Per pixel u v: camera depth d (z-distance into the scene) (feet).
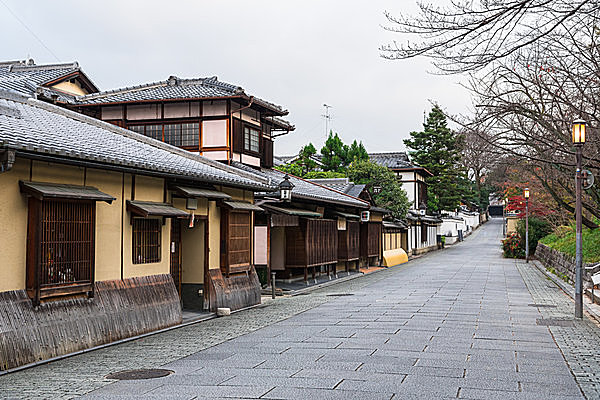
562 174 51.93
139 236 38.06
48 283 29.19
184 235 48.06
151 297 37.96
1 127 27.89
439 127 182.70
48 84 81.00
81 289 31.24
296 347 31.40
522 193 128.98
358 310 48.11
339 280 82.84
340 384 22.90
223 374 24.99
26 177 28.96
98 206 34.30
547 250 105.60
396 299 56.44
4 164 25.62
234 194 51.88
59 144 29.71
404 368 25.85
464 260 132.05
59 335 29.17
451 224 221.05
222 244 49.73
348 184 111.24
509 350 30.32
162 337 35.70
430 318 42.57
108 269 35.06
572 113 37.78
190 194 41.57
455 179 189.88
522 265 113.50
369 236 108.78
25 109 38.40
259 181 55.98
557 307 50.11
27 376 24.95
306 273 72.95
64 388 22.70
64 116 43.19
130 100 76.69
